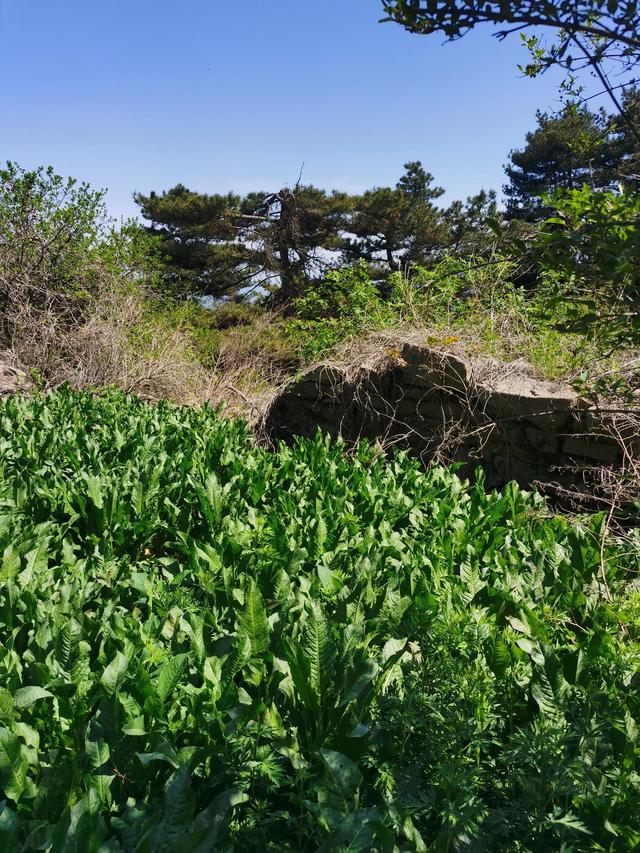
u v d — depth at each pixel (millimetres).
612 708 2258
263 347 12125
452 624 2555
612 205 2100
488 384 6301
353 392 7422
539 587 3215
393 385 7129
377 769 2102
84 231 12141
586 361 5859
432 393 6727
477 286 8344
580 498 5379
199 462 5148
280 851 1849
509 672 2496
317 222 24172
